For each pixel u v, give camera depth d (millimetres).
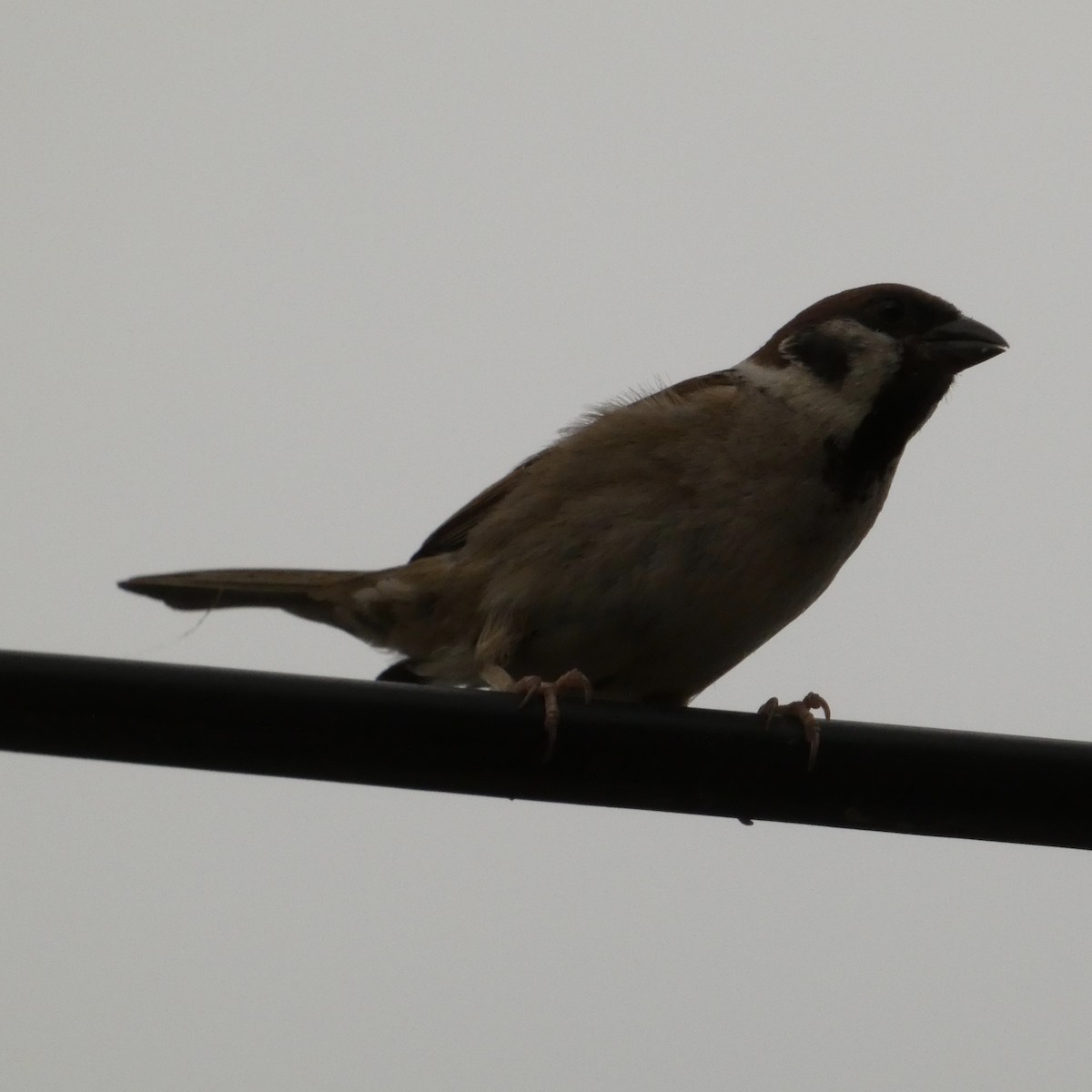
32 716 7156
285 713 7387
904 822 7766
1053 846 7781
